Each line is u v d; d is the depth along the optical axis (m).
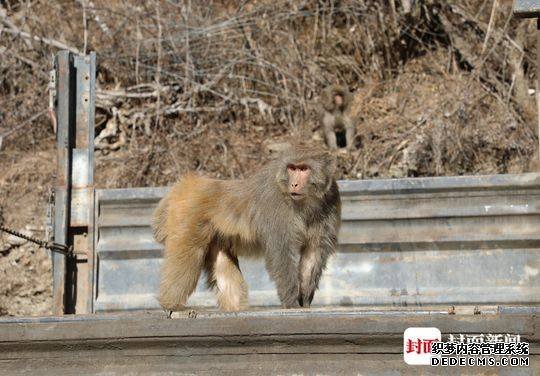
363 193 11.85
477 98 18.72
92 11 20.47
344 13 21.61
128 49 19.81
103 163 18.06
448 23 20.73
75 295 12.24
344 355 7.97
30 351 8.52
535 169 17.56
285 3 21.06
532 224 11.59
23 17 20.14
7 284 15.70
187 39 19.17
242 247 11.02
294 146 10.18
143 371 8.27
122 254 12.15
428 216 11.73
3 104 19.34
